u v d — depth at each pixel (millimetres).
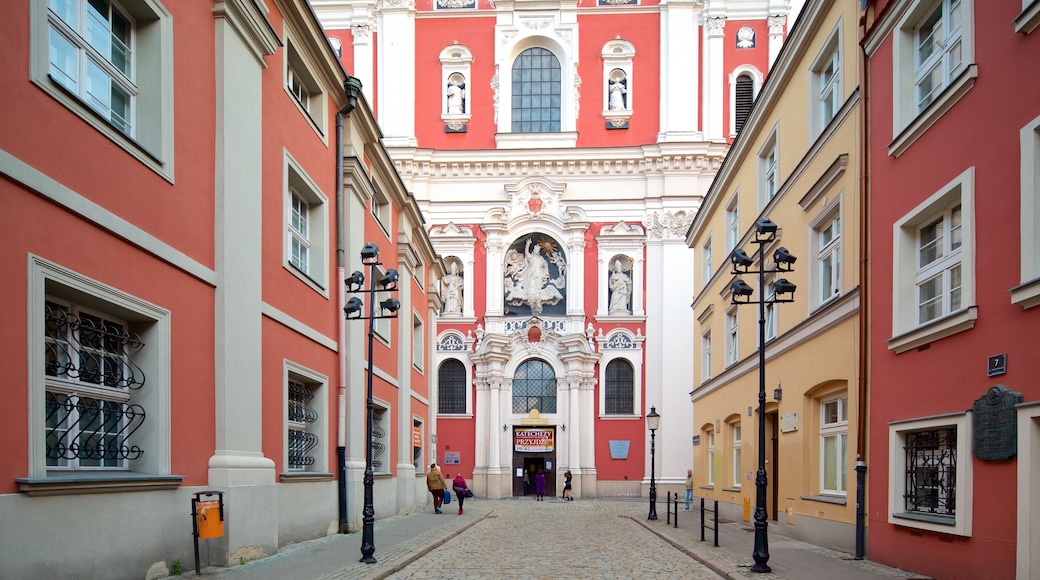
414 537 15742
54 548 7340
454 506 29344
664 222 39125
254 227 11969
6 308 6918
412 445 25219
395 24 40938
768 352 18312
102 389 8695
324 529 15398
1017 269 8516
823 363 14555
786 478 16750
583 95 40875
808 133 16031
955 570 9602
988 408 8891
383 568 10992
